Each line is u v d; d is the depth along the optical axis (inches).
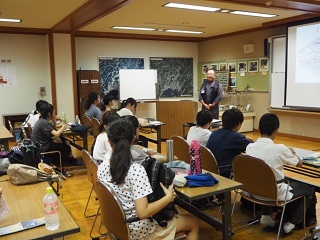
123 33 322.7
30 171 87.7
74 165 190.1
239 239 106.3
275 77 287.0
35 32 285.3
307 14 240.5
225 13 231.3
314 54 245.9
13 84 292.0
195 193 77.1
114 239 76.4
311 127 266.1
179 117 260.7
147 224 71.0
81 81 301.7
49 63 289.6
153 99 345.1
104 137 129.0
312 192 106.4
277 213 115.1
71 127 189.2
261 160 92.4
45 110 175.2
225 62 343.6
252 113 312.5
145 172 68.9
